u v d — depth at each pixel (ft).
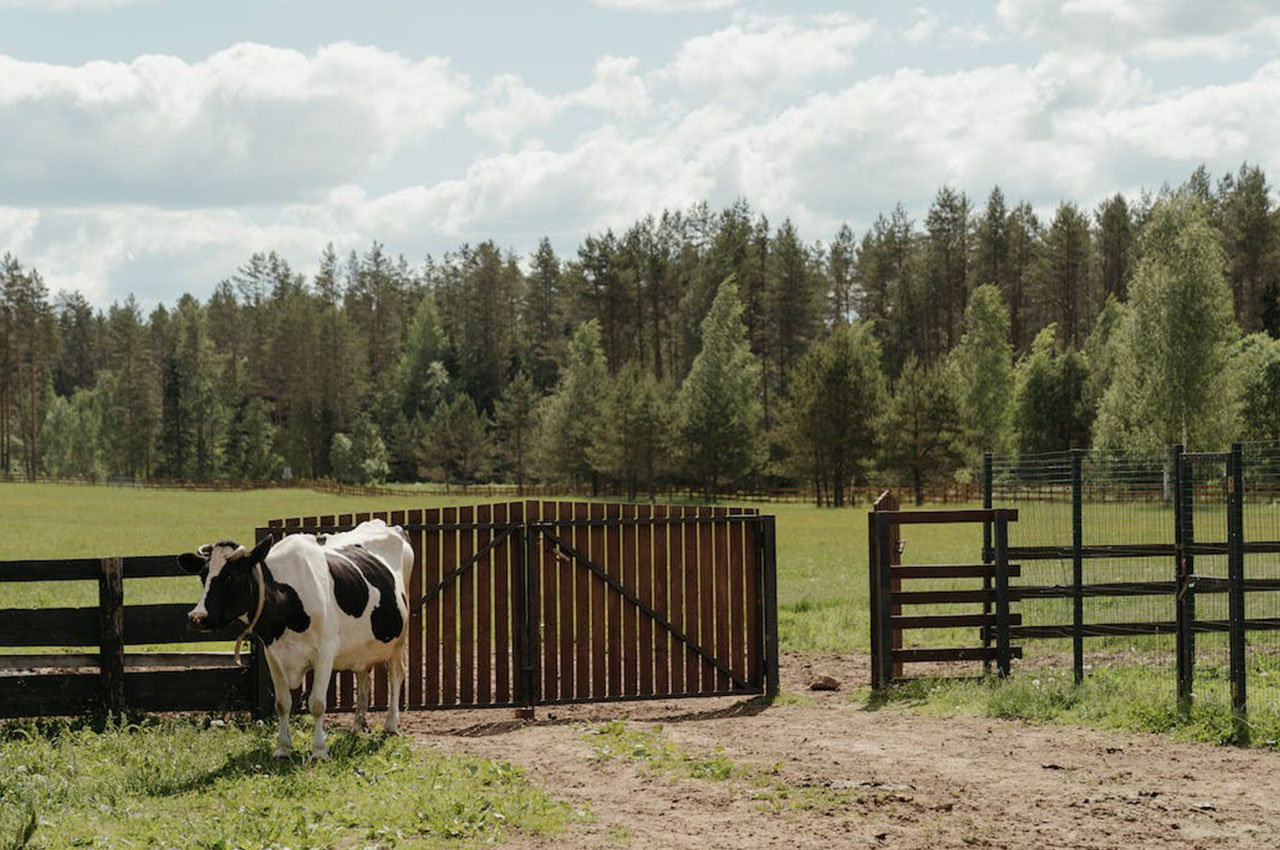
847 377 278.87
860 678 50.47
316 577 34.17
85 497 285.84
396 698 38.58
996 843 25.57
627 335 451.53
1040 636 46.09
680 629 44.75
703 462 303.48
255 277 624.18
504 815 27.17
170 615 39.86
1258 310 380.37
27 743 35.37
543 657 44.01
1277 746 34.30
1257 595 62.95
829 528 179.11
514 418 428.15
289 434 476.13
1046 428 309.01
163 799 29.14
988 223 447.01
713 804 28.66
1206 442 205.46
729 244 449.06
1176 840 25.76
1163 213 212.84
